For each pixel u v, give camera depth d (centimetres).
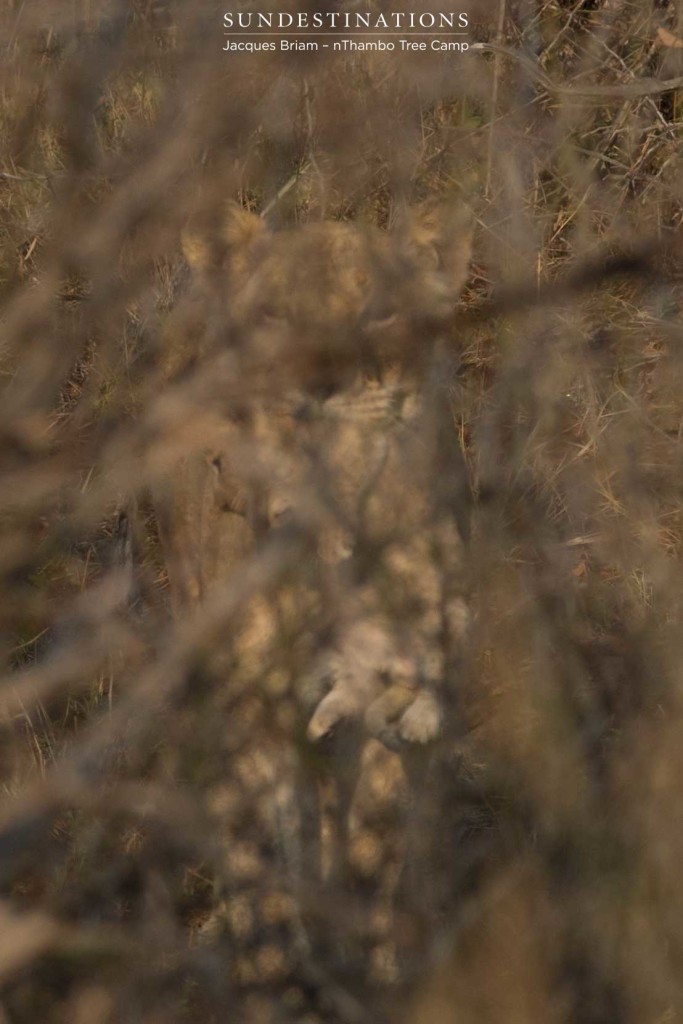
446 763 828
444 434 816
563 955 688
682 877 689
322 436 740
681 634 744
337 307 705
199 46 614
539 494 771
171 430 576
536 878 704
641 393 802
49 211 587
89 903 623
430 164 734
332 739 794
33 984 628
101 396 600
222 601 607
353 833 810
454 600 793
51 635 644
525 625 752
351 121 664
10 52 622
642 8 900
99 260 573
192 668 702
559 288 627
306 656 782
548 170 736
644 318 769
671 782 702
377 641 783
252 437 720
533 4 903
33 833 508
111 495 638
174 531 866
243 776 780
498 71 751
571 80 862
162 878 654
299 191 762
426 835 818
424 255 766
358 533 761
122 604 701
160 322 698
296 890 763
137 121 602
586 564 796
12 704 661
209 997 662
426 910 786
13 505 566
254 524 775
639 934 683
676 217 790
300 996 771
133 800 612
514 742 738
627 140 856
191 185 591
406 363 761
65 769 512
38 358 580
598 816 707
